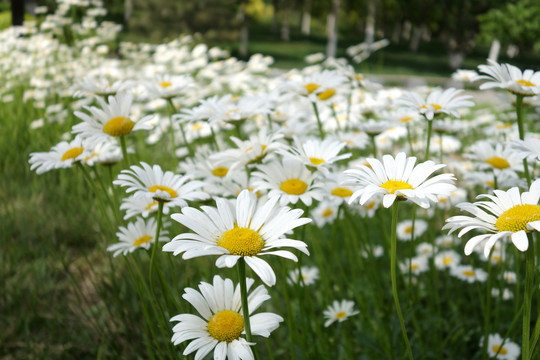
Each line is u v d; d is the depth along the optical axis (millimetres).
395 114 3469
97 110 2461
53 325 3143
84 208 4422
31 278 3729
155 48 9102
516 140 1825
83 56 8094
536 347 2402
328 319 2861
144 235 2408
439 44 43844
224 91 7535
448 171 4289
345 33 41312
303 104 5070
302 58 29453
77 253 4098
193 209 1656
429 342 2934
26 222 4441
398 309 1624
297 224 1562
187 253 1458
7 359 3018
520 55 35812
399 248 3822
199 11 22750
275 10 43219
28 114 6457
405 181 1702
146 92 3086
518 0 23125
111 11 25625
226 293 1705
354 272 3031
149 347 2418
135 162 3656
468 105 2383
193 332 1585
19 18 12680
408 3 31312
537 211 1459
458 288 3371
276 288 3225
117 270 3727
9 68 8141
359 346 3018
